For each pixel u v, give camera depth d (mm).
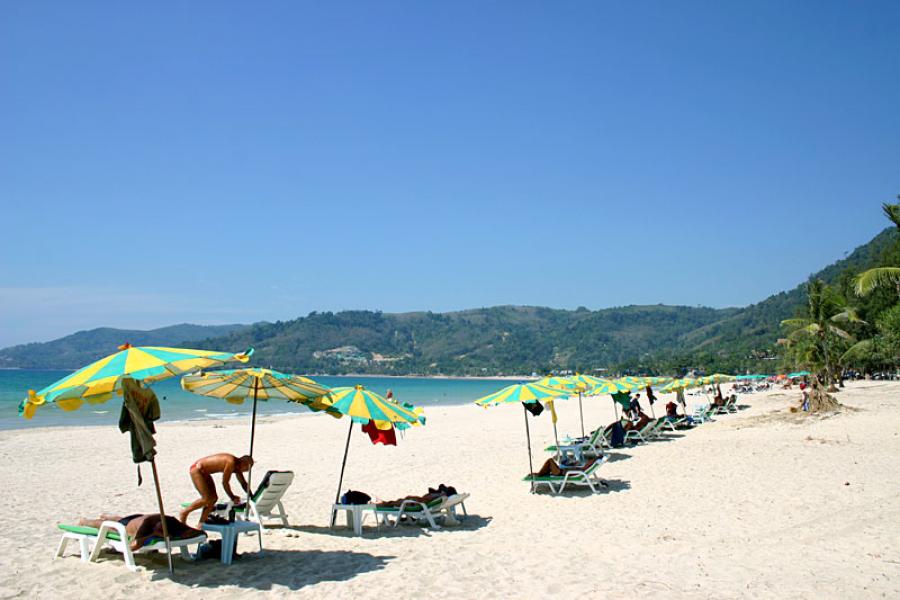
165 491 11695
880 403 27516
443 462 15117
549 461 10930
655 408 40938
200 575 6098
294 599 5484
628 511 9023
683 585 5605
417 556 6906
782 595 5273
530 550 7105
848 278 52125
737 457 13305
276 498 8055
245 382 8000
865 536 7051
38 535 7930
